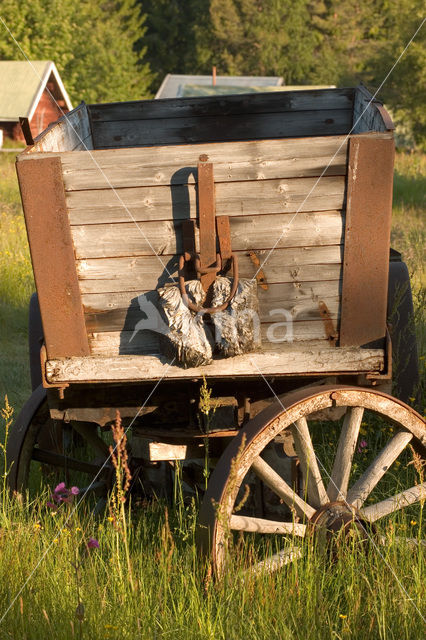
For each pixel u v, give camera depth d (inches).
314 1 3344.0
